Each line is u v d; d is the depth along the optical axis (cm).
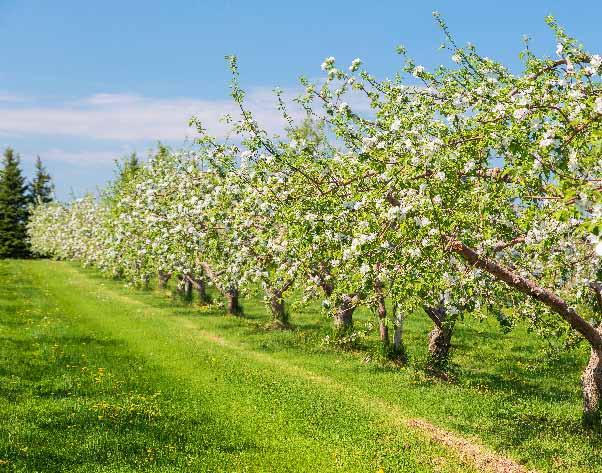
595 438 1223
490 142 823
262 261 1759
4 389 1354
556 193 786
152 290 3938
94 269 5394
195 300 3388
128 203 2347
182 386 1520
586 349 2194
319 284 1688
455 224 903
